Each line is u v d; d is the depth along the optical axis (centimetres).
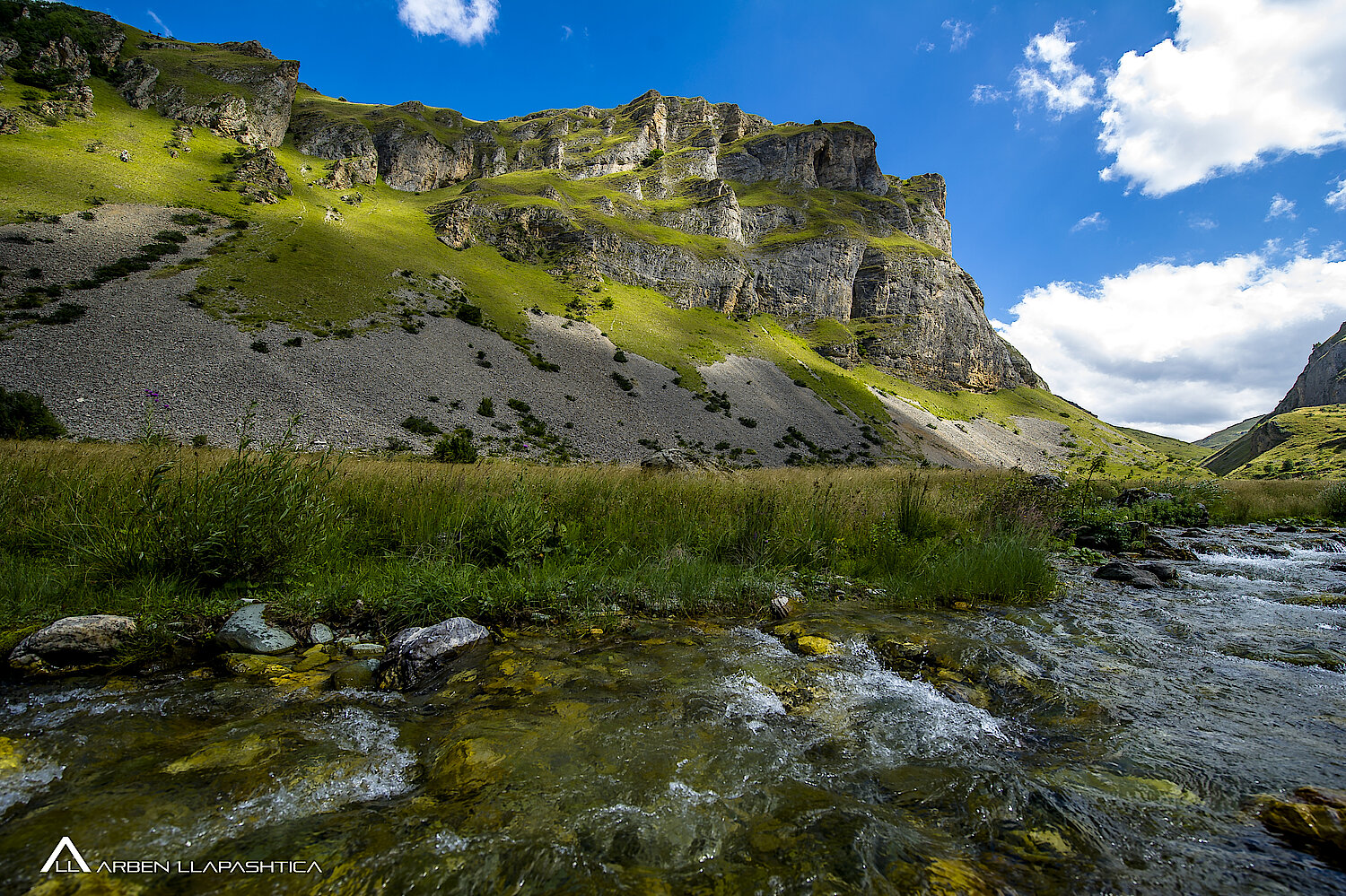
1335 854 205
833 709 331
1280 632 506
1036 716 330
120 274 5959
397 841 207
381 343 6562
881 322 14062
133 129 9544
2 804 217
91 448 970
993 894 188
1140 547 969
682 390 8569
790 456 7675
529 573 561
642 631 468
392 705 327
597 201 13225
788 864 201
